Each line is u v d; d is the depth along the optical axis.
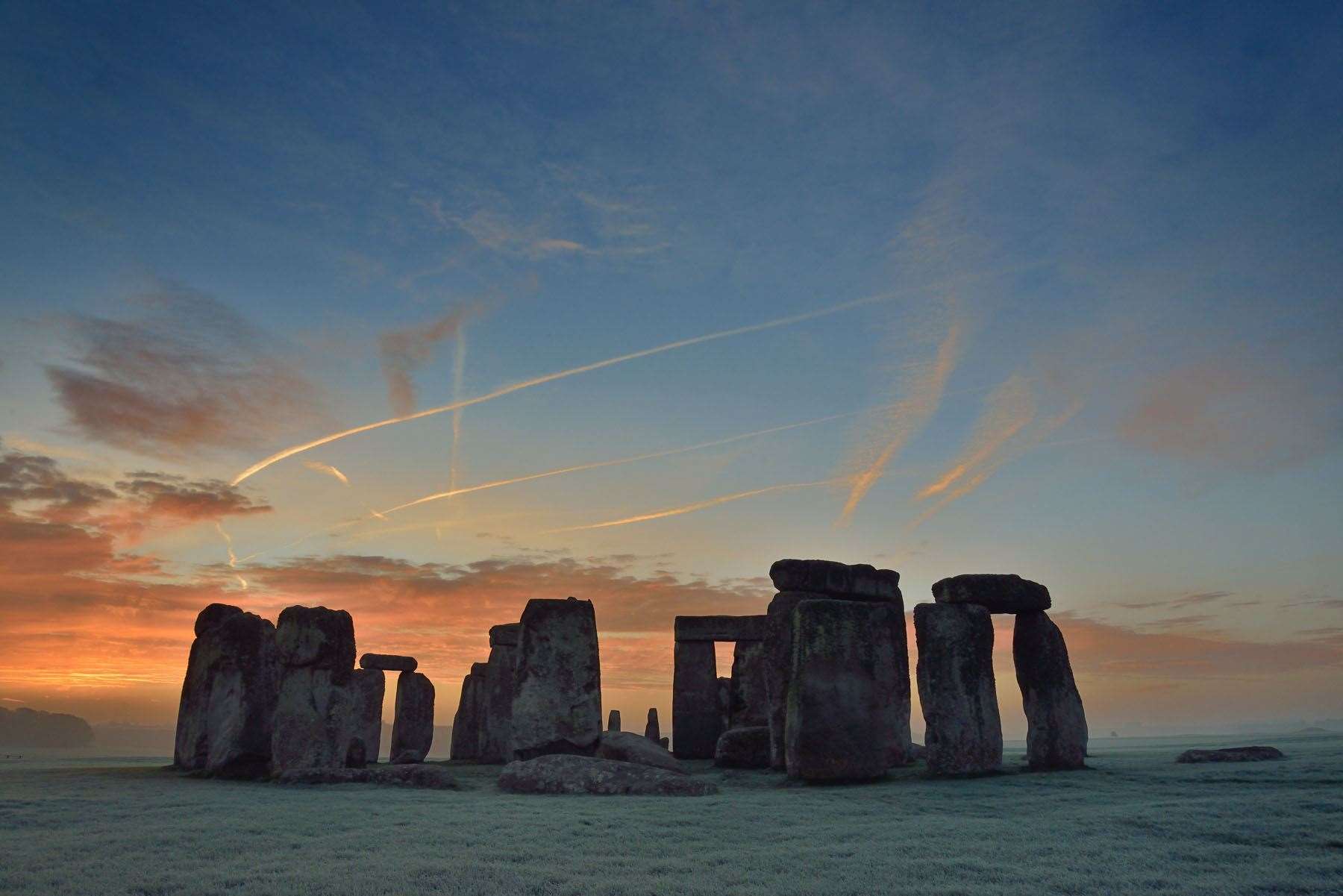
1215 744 42.28
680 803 16.39
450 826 13.41
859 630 20.97
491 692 32.59
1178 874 9.88
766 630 25.02
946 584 21.48
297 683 21.45
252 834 12.77
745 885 9.52
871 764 20.06
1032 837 12.15
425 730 35.16
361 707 29.58
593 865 10.54
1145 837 11.98
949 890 9.19
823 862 10.66
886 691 20.80
